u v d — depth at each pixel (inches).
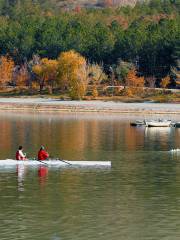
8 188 6973.4
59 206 6195.9
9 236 5280.5
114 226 5590.6
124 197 6614.2
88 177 7652.6
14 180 7396.7
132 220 5762.8
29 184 7190.0
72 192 6811.0
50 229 5472.4
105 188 7037.4
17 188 6978.4
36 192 6786.4
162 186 7185.0
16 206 6176.2
